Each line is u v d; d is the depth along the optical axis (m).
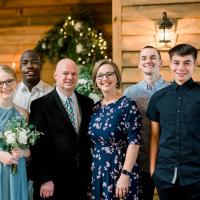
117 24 4.06
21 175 2.69
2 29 6.39
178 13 3.96
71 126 2.78
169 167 2.46
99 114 2.74
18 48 6.34
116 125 2.63
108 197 2.61
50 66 6.02
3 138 2.62
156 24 3.99
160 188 2.52
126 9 4.05
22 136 2.57
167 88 2.57
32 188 3.06
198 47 3.93
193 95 2.44
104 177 2.64
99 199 2.65
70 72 2.80
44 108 2.81
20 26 6.35
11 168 2.64
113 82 2.76
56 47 5.73
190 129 2.41
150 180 2.99
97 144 2.72
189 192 2.43
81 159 2.80
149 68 3.04
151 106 2.64
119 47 4.06
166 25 3.88
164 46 3.95
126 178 2.58
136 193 2.67
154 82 3.07
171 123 2.47
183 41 3.96
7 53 6.36
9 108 2.77
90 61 5.49
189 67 2.47
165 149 2.49
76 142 2.77
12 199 2.64
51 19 6.28
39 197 2.74
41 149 2.76
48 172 2.74
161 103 2.54
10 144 2.60
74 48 5.59
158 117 2.63
